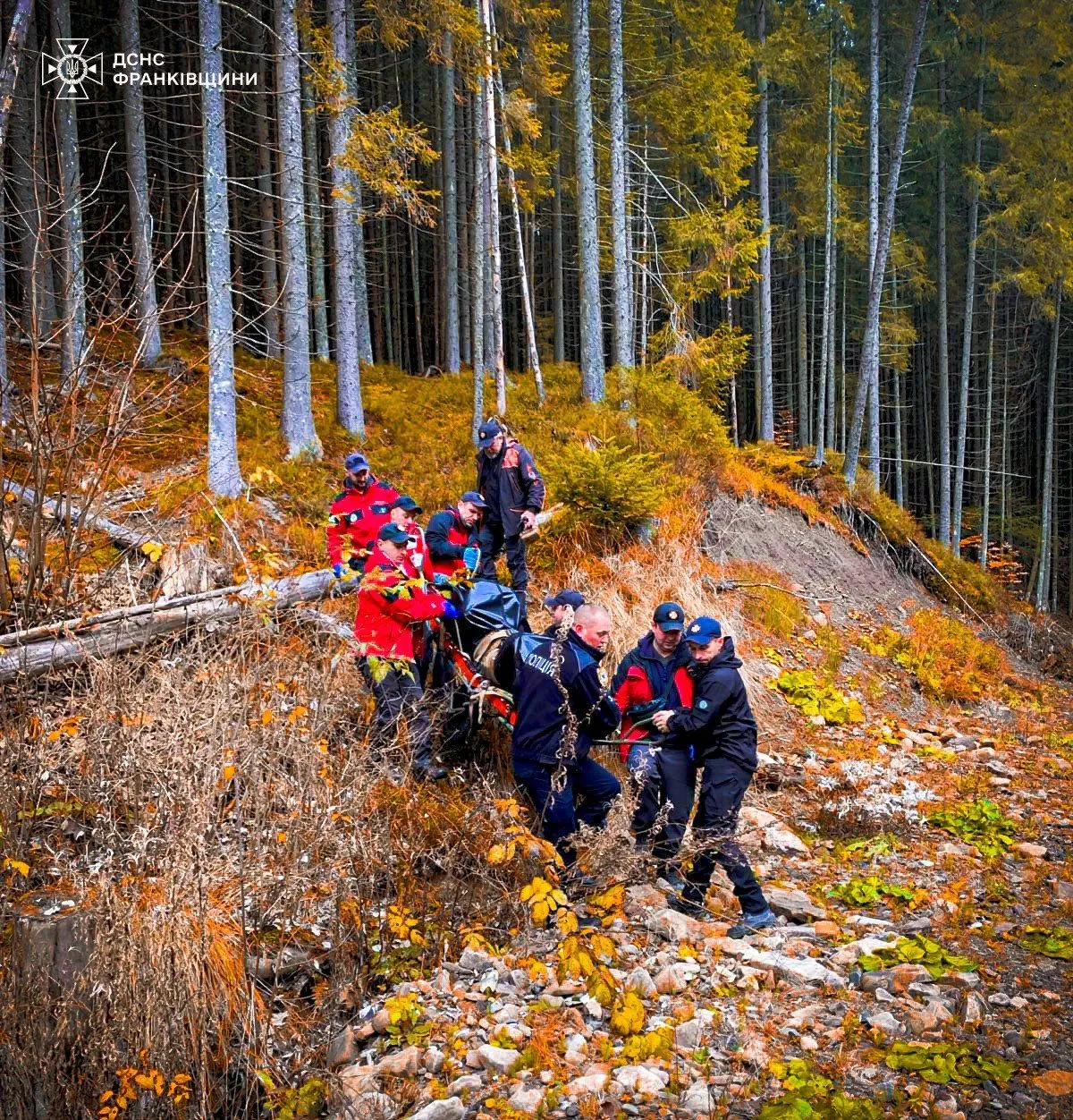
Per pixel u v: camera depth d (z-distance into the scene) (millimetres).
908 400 38625
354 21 16781
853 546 16672
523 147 16453
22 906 4352
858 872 6156
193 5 19641
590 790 5359
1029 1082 3631
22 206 13570
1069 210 24781
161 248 19516
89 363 6887
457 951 4789
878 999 4254
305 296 12328
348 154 11125
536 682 5109
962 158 29719
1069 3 23781
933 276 31266
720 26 19203
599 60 21516
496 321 15430
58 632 6133
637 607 9359
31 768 5098
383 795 5293
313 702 5602
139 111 15039
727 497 13914
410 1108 3592
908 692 11664
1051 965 4707
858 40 29625
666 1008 4223
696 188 30047
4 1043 3637
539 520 9898
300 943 4578
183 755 4559
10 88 7398
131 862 4355
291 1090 3785
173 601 6555
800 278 29891
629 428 14094
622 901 5285
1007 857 6547
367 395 16219
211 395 10352
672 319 17422
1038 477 36219
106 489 7566
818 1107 3367
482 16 15188
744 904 5121
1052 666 16688
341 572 6676
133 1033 3701
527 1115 3479
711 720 5188
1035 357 34938
